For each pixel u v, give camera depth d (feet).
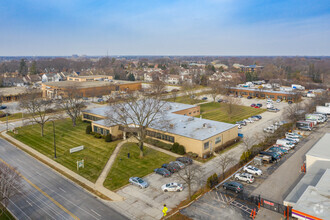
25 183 138.82
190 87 407.23
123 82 496.64
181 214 108.17
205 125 196.44
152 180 140.26
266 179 139.54
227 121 266.98
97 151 182.60
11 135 223.92
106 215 109.70
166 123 193.16
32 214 111.65
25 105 256.32
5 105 354.33
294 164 158.92
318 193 105.50
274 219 103.50
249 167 148.36
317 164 138.51
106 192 128.26
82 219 107.45
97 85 437.58
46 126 250.78
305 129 231.30
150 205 116.67
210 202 117.50
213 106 345.72
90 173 148.97
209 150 176.04
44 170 154.10
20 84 574.56
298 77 651.25
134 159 168.14
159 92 371.56
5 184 111.45
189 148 175.83
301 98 392.68
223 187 130.82
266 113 304.09
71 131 232.32
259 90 421.59
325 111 288.51
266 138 194.80
